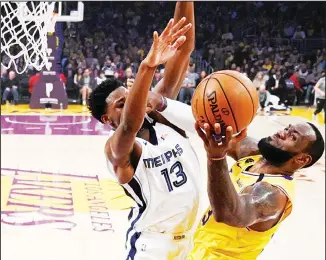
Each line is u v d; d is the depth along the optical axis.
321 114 13.40
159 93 2.50
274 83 14.77
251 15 17.39
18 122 11.22
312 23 17.30
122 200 6.01
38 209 5.59
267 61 15.82
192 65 13.41
